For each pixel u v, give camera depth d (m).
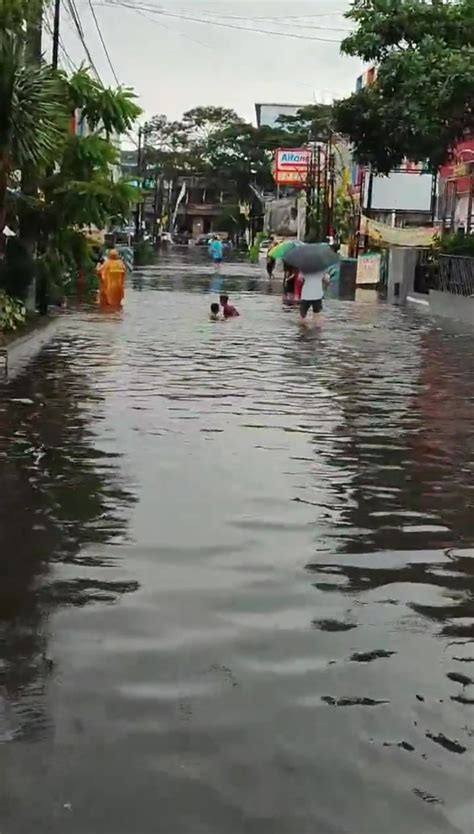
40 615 5.05
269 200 87.94
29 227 20.16
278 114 100.25
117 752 3.70
